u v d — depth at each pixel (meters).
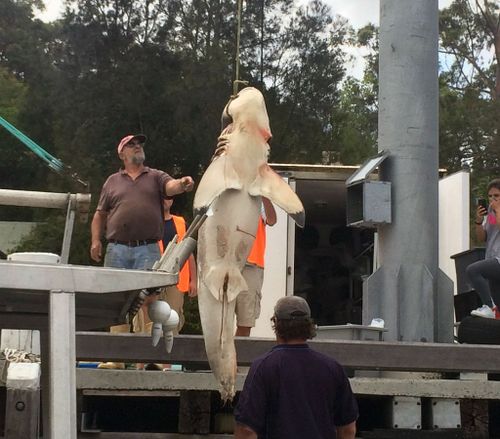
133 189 6.43
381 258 6.33
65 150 24.14
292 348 3.63
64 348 2.48
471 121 29.36
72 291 2.54
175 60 24.53
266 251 8.84
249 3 25.50
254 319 5.87
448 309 6.25
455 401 5.05
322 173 9.33
